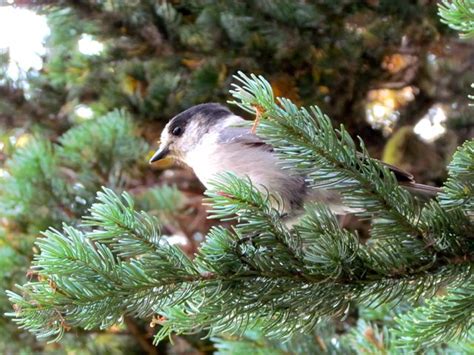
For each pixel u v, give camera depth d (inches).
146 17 285.3
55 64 308.7
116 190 253.9
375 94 319.3
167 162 288.8
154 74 302.7
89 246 121.0
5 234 241.6
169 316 130.5
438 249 128.7
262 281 124.3
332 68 282.8
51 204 240.7
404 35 281.4
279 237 126.7
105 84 308.7
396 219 129.0
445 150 299.9
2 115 323.0
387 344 177.2
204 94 292.4
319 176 128.0
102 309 119.3
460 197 125.6
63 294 117.0
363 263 126.6
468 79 298.7
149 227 123.7
